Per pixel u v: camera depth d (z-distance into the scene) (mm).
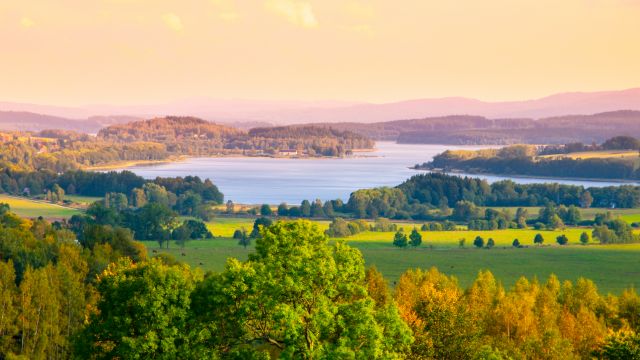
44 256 147375
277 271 65125
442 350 73875
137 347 64438
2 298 109938
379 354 59531
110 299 73000
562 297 128875
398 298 105062
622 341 73250
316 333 61344
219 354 65750
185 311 67625
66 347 110125
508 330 96750
